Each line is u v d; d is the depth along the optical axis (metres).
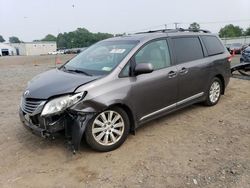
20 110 4.53
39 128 4.08
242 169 3.68
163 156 4.10
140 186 3.40
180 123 5.41
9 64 27.33
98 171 3.77
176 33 5.61
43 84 4.36
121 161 4.00
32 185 3.52
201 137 4.73
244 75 10.73
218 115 5.83
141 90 4.60
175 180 3.49
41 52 94.75
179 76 5.27
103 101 4.10
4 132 5.23
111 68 4.45
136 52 4.70
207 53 6.13
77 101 3.94
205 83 6.03
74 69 4.92
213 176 3.54
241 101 6.89
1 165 4.02
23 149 4.48
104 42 5.58
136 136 4.84
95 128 4.16
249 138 4.64
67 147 4.48
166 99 5.10
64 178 3.64
